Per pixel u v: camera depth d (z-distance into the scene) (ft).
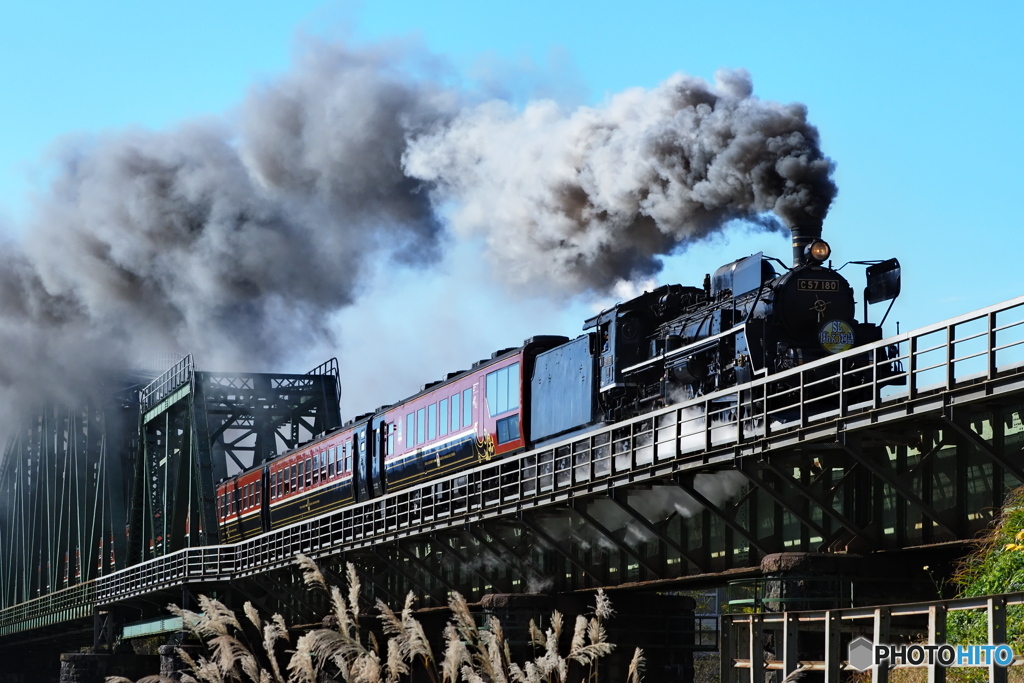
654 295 110.11
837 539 76.74
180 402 223.92
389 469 155.12
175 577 186.70
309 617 162.61
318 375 232.12
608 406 109.50
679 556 94.38
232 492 212.02
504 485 112.37
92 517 258.57
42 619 262.67
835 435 69.97
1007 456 64.64
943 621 44.45
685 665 111.45
